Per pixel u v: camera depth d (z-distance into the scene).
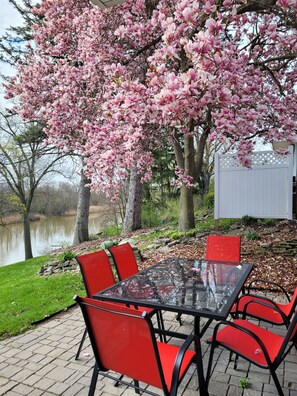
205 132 6.54
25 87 7.82
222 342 2.02
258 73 5.05
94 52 6.13
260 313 2.52
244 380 2.17
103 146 5.66
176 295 2.19
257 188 7.62
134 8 5.23
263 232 6.43
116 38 6.14
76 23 7.00
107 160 5.14
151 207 13.34
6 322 3.58
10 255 14.47
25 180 13.10
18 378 2.37
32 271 7.43
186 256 5.64
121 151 5.20
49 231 16.91
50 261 8.35
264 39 4.89
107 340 1.60
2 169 12.43
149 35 5.71
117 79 4.13
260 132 5.62
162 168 13.24
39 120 8.72
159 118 3.97
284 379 2.19
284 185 7.36
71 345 2.90
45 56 8.25
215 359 2.49
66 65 7.01
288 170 7.30
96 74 6.30
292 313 2.18
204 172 15.30
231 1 3.52
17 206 12.91
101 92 6.62
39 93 7.91
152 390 2.11
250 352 1.91
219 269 2.89
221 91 3.21
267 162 7.49
